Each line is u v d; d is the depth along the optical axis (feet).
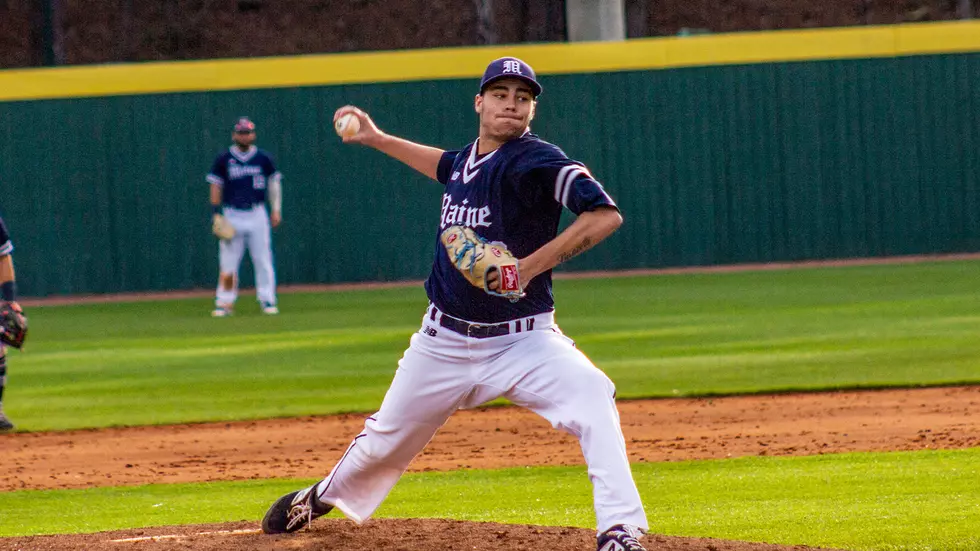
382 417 57.00
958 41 269.03
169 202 263.49
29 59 439.63
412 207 267.39
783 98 269.03
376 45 451.12
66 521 76.54
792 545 61.26
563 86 268.00
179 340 174.50
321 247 266.77
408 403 55.93
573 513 73.67
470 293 52.95
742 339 157.79
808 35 267.59
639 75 267.80
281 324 190.19
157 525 70.18
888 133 270.05
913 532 64.59
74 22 446.60
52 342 177.06
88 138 261.85
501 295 50.93
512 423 113.50
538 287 53.67
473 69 264.11
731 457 92.99
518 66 52.80
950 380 123.85
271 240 266.36
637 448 98.58
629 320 180.96
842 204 270.67
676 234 270.46
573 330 171.32
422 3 451.94
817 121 269.64
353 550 58.44
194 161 263.29
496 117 52.80
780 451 94.89
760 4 458.91
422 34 451.53
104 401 127.75
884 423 104.99
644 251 270.87
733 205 270.26
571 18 298.97
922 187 271.08
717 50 267.39
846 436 99.81
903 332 157.38
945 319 167.73
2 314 101.04
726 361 141.18
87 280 263.90
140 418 118.42
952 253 272.10
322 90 264.31
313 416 117.91
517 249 53.06
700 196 270.05
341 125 61.21
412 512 75.51
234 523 66.85
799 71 268.82
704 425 107.76
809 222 270.87
